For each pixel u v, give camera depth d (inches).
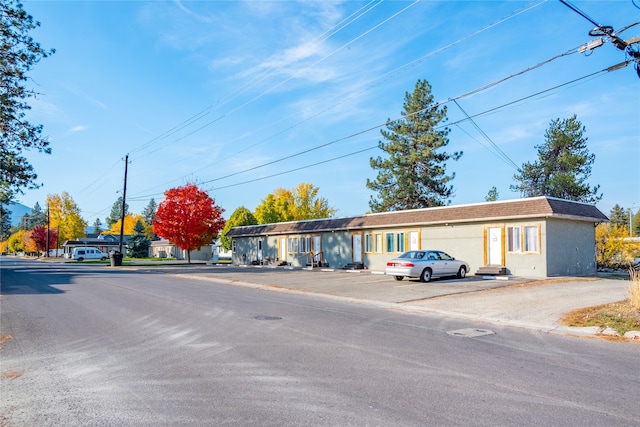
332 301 629.9
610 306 483.2
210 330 388.8
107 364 282.7
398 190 1726.1
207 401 214.5
